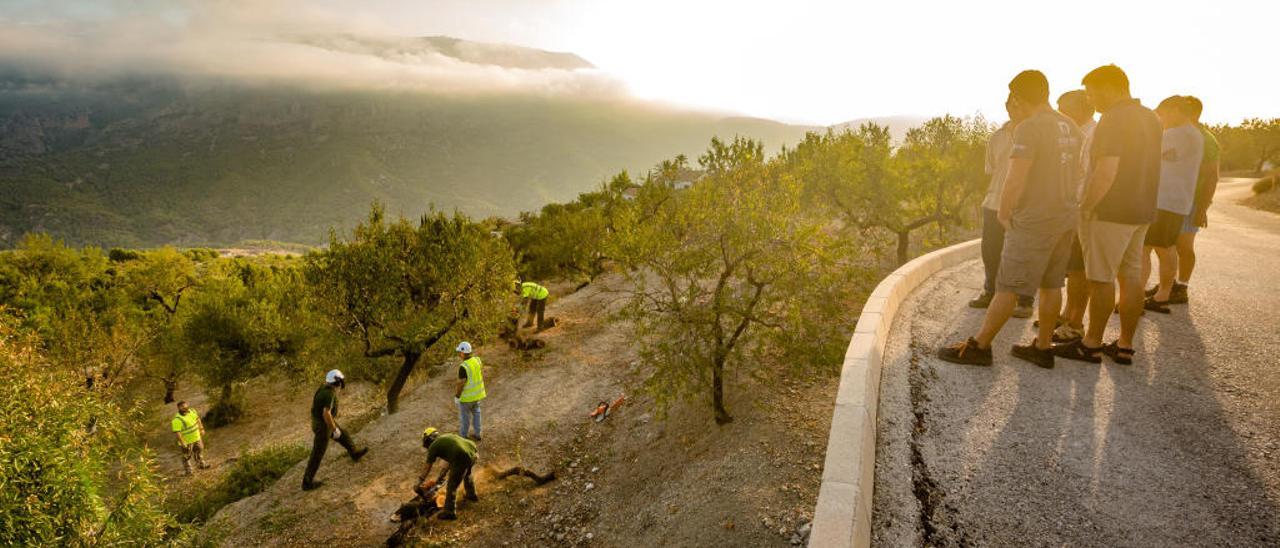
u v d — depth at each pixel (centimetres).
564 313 1972
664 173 1905
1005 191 367
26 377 732
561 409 1237
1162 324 473
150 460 838
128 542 772
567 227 2625
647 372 1295
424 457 1096
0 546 659
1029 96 363
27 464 696
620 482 902
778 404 842
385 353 1469
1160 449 290
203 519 1120
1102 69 370
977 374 388
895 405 361
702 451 844
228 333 2027
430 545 825
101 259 5147
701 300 1117
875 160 1498
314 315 1485
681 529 677
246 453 1381
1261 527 233
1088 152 390
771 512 627
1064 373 381
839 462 275
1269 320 464
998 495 269
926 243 1641
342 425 1595
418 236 1505
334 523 910
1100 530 241
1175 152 482
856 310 1012
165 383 2475
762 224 859
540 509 893
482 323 1492
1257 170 6256
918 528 258
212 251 7106
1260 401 328
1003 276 383
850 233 1548
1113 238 373
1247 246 948
